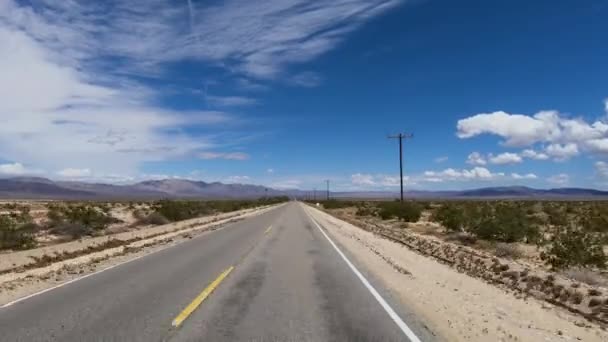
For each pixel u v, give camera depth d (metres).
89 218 34.09
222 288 12.02
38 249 22.77
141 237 28.86
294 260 17.69
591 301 11.08
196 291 11.61
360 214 65.75
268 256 18.84
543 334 8.54
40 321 8.71
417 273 15.50
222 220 47.62
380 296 11.27
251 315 9.20
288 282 13.00
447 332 8.30
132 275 14.16
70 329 8.14
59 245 24.38
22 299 10.82
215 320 8.80
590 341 8.27
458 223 30.09
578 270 15.01
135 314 9.23
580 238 17.22
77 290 11.83
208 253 19.89
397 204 50.22
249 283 12.78
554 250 17.20
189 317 9.00
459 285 13.43
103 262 17.33
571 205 67.19
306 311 9.59
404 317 9.23
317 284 12.74
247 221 45.16
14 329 8.17
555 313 10.37
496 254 21.09
